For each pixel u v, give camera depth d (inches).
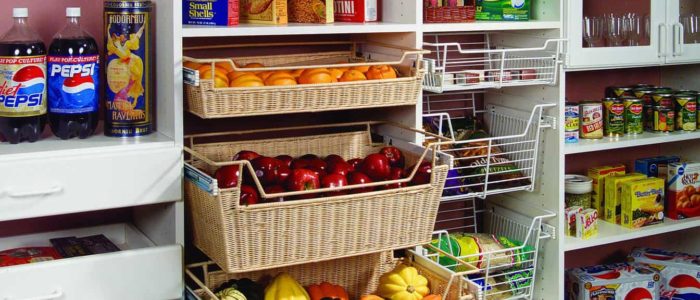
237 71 75.3
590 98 119.4
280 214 73.0
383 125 94.8
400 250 94.0
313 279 87.5
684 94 115.6
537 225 103.7
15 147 73.5
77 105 76.5
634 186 110.8
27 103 74.7
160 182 76.4
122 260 73.9
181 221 78.0
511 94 105.7
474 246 99.0
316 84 76.6
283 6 83.1
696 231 126.0
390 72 81.8
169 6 76.0
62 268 71.2
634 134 112.5
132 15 77.9
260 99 75.0
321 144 90.5
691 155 124.4
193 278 76.2
